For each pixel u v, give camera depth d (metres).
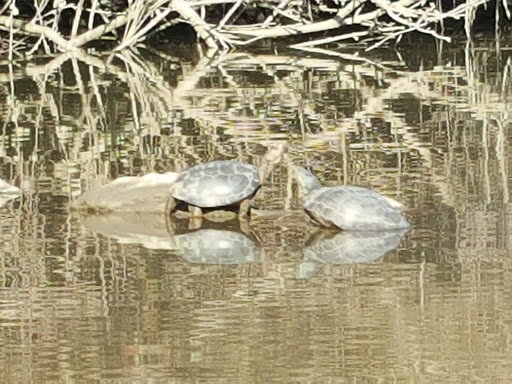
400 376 8.77
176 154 18.05
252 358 9.19
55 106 23.30
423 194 14.79
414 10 33.62
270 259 12.09
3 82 27.16
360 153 17.73
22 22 32.50
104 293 10.99
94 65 30.02
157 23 33.56
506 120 20.39
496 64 28.75
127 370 9.04
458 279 11.12
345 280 11.20
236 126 20.48
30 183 16.06
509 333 9.57
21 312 10.48
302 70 28.45
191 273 11.60
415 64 29.25
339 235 13.00
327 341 9.51
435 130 19.59
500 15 37.91
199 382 8.77
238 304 10.52
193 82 26.55
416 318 9.99
